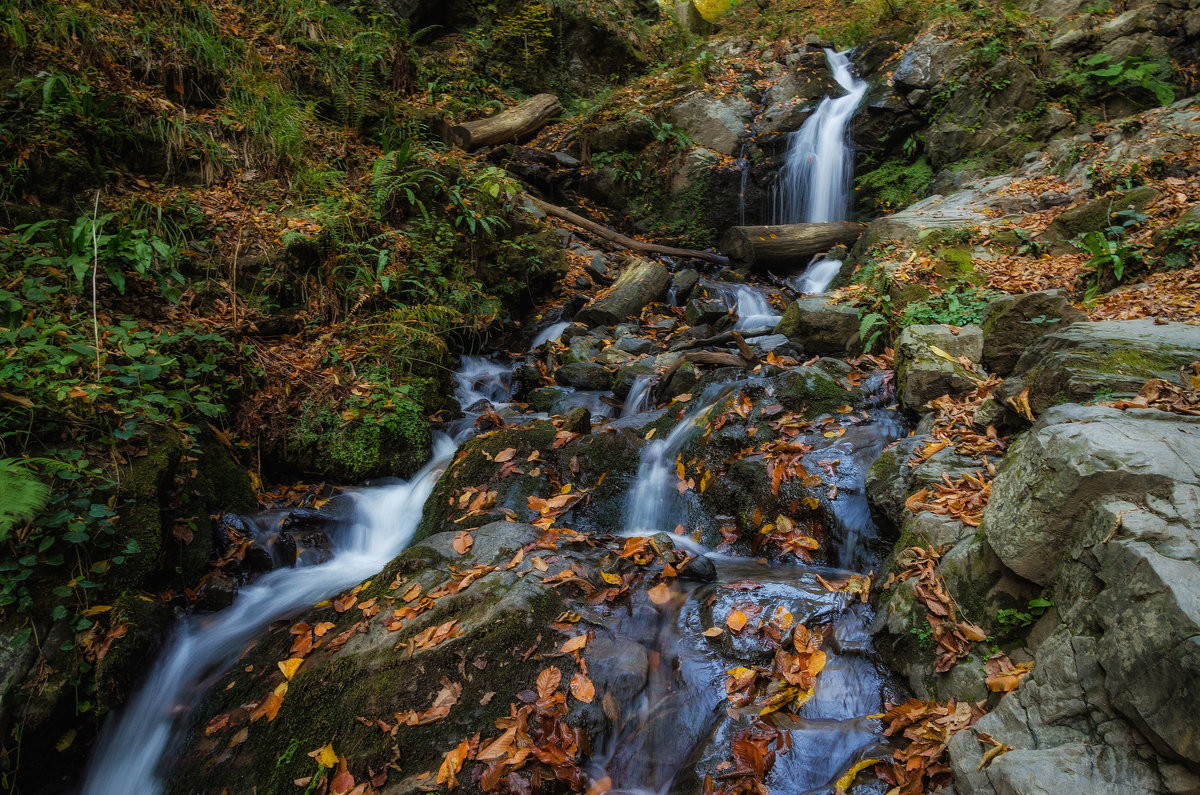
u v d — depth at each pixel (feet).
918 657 8.89
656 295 27.43
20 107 16.71
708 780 7.98
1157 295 15.96
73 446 11.80
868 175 33.83
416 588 11.25
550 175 35.50
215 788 9.43
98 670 10.27
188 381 15.01
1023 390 11.69
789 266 31.04
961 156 31.37
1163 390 9.80
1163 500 7.07
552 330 25.68
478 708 9.13
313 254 19.25
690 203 35.22
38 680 9.77
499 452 15.35
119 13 21.22
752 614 10.32
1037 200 25.16
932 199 29.37
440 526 14.33
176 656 11.48
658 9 51.55
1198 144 22.22
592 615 10.49
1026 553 8.02
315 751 9.14
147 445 12.58
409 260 21.53
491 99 39.09
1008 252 21.77
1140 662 6.09
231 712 10.37
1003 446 11.42
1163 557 6.43
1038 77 31.53
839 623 10.16
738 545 13.10
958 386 14.06
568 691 9.17
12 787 9.44
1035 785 6.15
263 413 16.34
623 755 8.80
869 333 18.72
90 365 13.00
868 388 16.02
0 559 10.05
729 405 15.30
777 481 13.17
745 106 38.01
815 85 38.06
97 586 10.81
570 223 33.09
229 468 14.85
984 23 35.14
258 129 21.30
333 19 29.73
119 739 10.37
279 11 27.30
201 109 21.70
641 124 36.76
